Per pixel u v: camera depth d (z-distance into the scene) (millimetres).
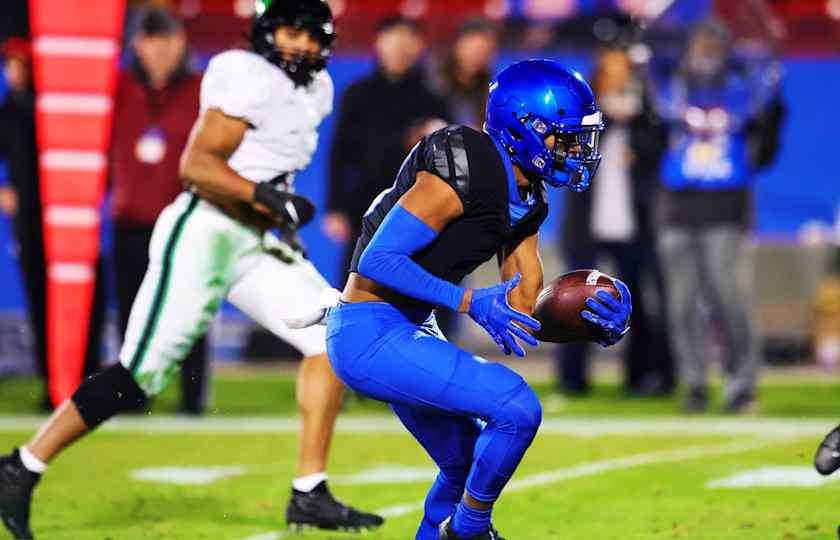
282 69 16922
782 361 35719
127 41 30875
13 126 30344
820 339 35625
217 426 26422
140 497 19000
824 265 35688
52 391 29266
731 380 27969
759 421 26719
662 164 28344
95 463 22016
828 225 35719
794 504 17750
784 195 35719
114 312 33156
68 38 30766
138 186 27484
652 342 30891
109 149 28047
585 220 30750
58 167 30562
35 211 30312
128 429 26000
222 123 16594
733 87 28141
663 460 21719
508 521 17031
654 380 31016
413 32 29578
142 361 16375
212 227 16594
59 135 30578
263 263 16891
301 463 16719
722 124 27953
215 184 16391
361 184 29828
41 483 20172
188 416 27797
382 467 21594
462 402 12688
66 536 16406
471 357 12875
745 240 28016
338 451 23297
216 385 32531
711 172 27859
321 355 16750
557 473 20609
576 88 12914
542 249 35562
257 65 16734
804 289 35750
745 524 16469
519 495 18797
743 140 28031
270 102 16719
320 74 17312
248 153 16906
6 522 16000
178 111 27500
